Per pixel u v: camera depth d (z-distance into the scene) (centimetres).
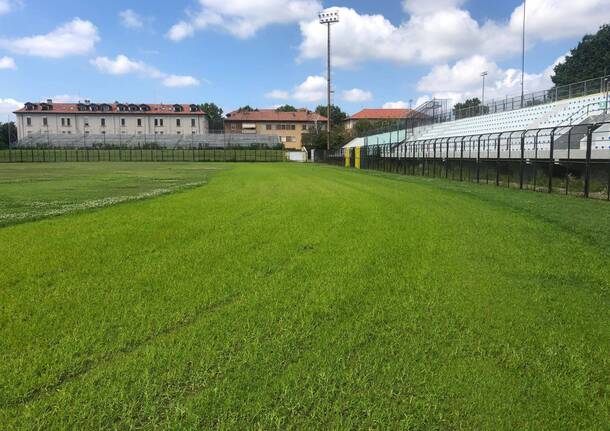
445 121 4703
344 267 539
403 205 1191
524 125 3186
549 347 326
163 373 283
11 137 10306
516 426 237
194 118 9938
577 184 1612
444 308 403
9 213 1055
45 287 457
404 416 244
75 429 230
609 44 5897
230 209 1099
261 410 247
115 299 420
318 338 336
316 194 1508
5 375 280
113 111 9719
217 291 444
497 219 935
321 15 5884
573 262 570
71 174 3081
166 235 742
